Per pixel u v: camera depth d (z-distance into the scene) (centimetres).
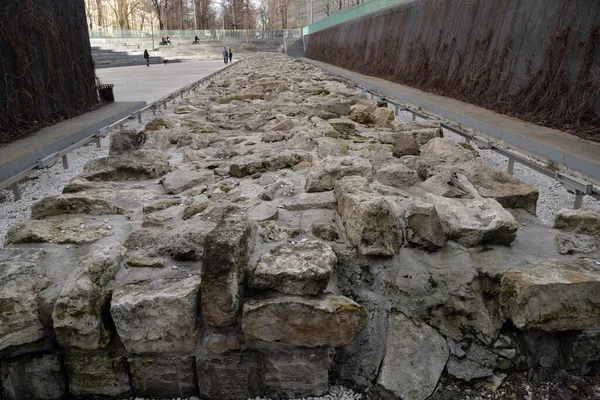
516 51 951
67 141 725
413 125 745
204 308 262
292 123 799
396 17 1753
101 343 268
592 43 734
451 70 1234
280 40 5628
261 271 272
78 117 966
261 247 312
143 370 275
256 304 264
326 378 278
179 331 267
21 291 272
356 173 449
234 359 273
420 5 1526
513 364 289
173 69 2867
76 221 374
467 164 468
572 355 280
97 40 4622
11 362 273
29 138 732
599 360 281
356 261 314
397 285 302
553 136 659
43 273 295
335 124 772
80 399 282
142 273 299
